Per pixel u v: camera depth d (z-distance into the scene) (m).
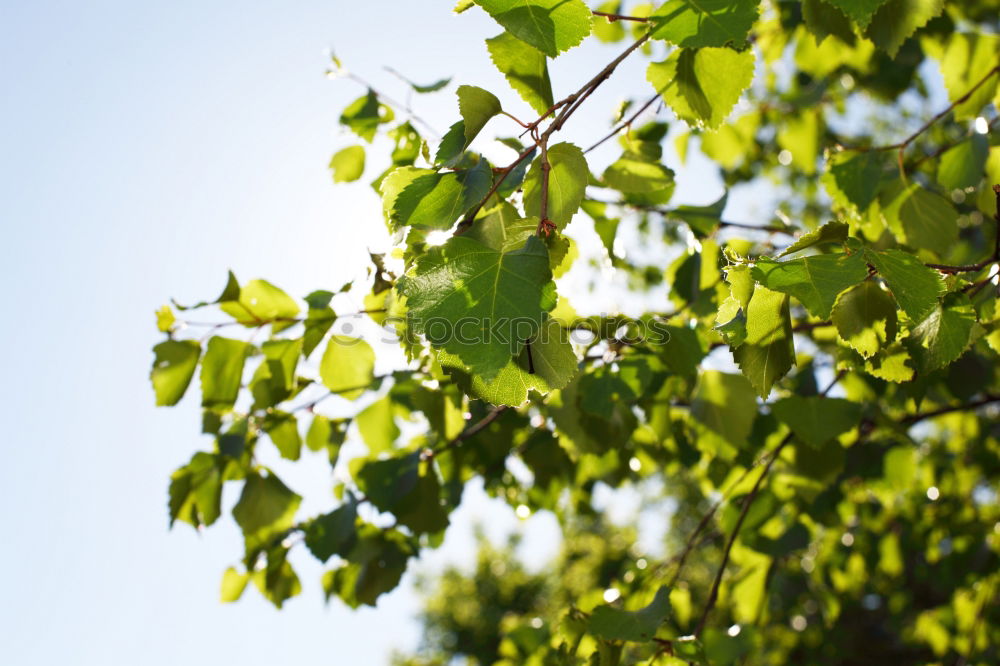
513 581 4.52
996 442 1.35
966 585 1.34
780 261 0.45
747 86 0.53
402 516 0.73
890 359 0.53
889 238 0.71
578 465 0.94
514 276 0.42
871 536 1.36
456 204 0.47
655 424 0.77
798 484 0.79
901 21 0.58
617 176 0.60
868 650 2.26
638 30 0.53
